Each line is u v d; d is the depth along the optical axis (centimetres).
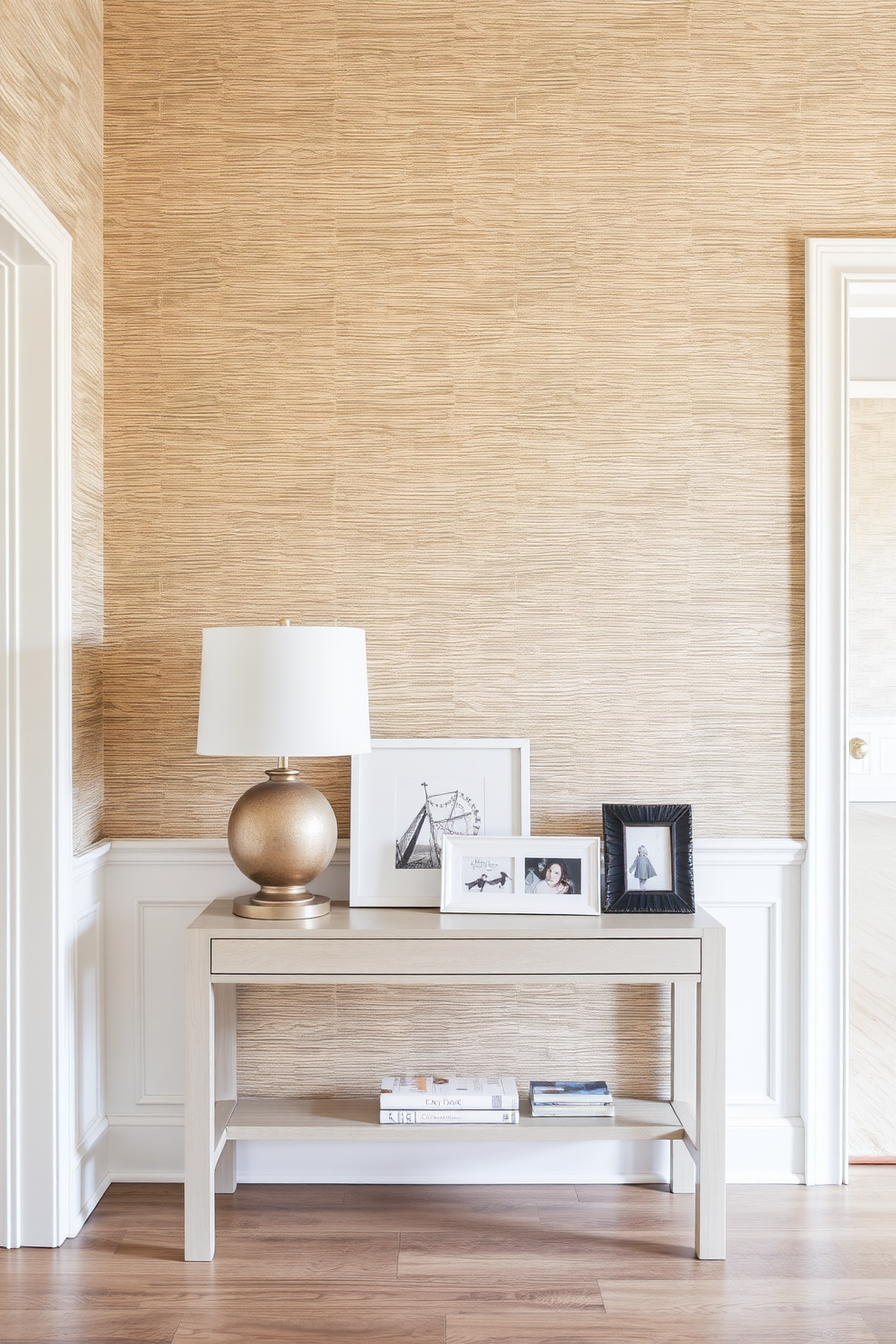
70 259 247
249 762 278
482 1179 276
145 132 276
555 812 278
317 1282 226
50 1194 243
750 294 278
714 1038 236
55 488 243
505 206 277
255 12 275
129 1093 277
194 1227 235
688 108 277
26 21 221
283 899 247
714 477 279
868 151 277
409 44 276
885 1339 206
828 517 277
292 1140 275
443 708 278
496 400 278
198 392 277
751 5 277
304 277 277
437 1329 209
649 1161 277
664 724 279
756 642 279
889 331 562
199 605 278
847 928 276
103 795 279
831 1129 276
